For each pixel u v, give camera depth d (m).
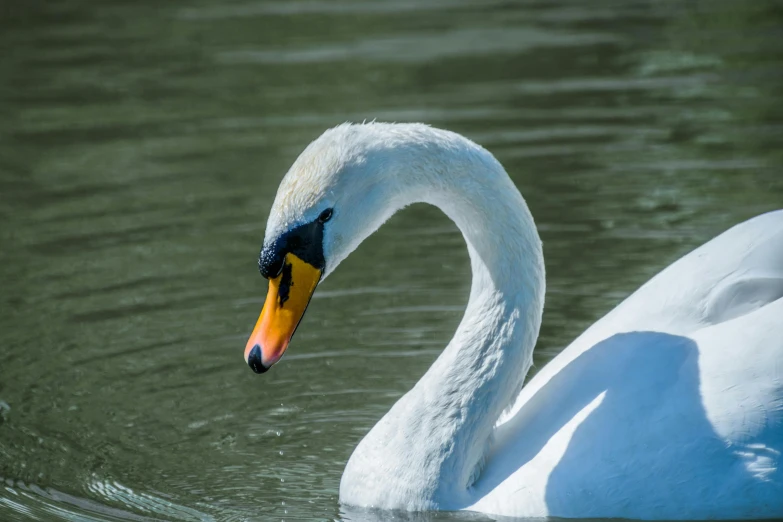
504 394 8.99
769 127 17.03
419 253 14.29
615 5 24.19
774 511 8.46
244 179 16.16
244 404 11.06
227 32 23.28
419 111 18.20
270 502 9.31
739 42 21.09
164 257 14.04
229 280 13.45
